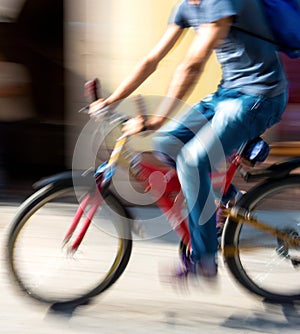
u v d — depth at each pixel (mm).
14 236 3660
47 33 5996
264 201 3691
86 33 5719
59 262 3773
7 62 6156
